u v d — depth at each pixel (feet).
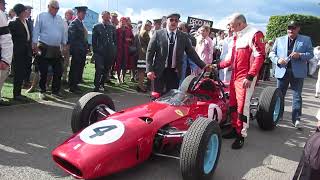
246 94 20.42
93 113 18.60
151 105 18.21
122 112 17.48
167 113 17.46
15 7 26.91
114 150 14.29
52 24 28.53
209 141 15.31
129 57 40.96
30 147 18.57
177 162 17.88
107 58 33.19
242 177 17.07
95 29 32.42
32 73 36.35
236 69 20.75
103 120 16.34
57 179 15.28
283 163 19.34
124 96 33.91
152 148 16.05
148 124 16.10
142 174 16.42
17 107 25.95
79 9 31.48
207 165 15.93
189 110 18.60
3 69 21.71
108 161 14.06
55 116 24.50
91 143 14.42
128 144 14.74
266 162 19.27
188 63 31.71
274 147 21.86
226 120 22.82
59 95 30.37
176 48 22.59
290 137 24.22
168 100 18.81
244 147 21.34
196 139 14.82
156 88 23.09
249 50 20.26
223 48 31.42
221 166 18.20
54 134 20.83
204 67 21.97
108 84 39.06
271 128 25.30
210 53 32.32
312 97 44.27
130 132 15.25
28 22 32.35
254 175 17.42
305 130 26.32
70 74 32.01
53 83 30.04
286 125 27.27
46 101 28.40
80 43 31.65
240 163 18.81
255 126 26.27
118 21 39.81
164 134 16.25
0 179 14.87
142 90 36.88
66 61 35.50
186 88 21.04
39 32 28.22
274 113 25.23
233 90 21.26
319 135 11.92
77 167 13.61
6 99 27.68
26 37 27.25
